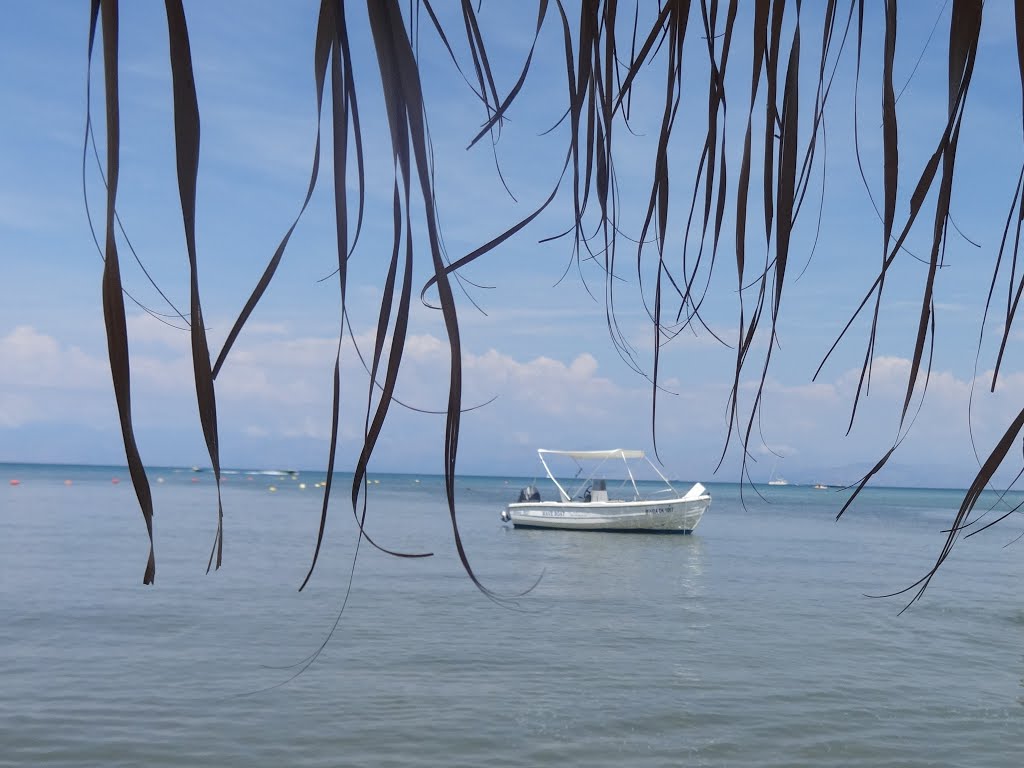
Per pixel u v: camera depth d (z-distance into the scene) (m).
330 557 28.38
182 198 0.58
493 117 0.75
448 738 9.73
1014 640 15.94
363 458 0.67
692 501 39.38
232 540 33.19
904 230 0.77
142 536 33.56
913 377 0.79
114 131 0.55
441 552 30.94
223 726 10.04
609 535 39.88
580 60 0.79
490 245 0.73
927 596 21.86
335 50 0.68
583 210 0.80
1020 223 0.79
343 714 10.55
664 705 11.13
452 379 0.67
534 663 13.36
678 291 0.86
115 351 0.56
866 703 11.40
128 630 15.36
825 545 38.09
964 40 0.74
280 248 0.66
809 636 15.99
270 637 14.91
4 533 34.16
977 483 0.73
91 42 0.56
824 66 0.83
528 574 24.91
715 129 0.84
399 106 0.64
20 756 8.97
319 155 0.67
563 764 8.99
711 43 0.84
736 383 0.85
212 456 0.61
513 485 149.62
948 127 0.76
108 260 0.55
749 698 11.55
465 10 0.74
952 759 9.29
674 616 17.98
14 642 14.29
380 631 15.68
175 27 0.58
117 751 9.17
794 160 0.80
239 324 0.64
